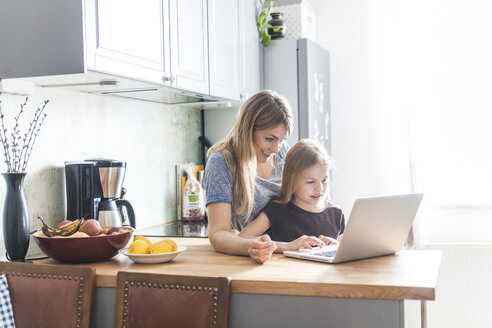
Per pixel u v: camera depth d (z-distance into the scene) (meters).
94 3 1.82
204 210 3.08
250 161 2.00
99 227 1.85
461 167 3.59
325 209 2.13
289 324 1.53
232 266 1.72
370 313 1.47
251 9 3.21
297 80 3.29
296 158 2.02
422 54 3.59
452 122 3.58
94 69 1.81
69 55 1.78
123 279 1.59
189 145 3.28
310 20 3.66
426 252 1.94
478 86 3.54
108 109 2.55
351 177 3.77
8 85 1.95
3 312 1.65
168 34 2.27
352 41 3.75
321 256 1.78
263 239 1.79
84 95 2.39
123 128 2.66
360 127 3.74
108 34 1.88
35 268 1.68
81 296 1.62
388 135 3.68
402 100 3.61
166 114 3.03
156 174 2.93
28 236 1.88
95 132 2.46
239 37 3.03
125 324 1.57
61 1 1.79
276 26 3.34
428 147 3.62
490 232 3.55
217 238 1.91
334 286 1.48
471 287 3.52
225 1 2.85
